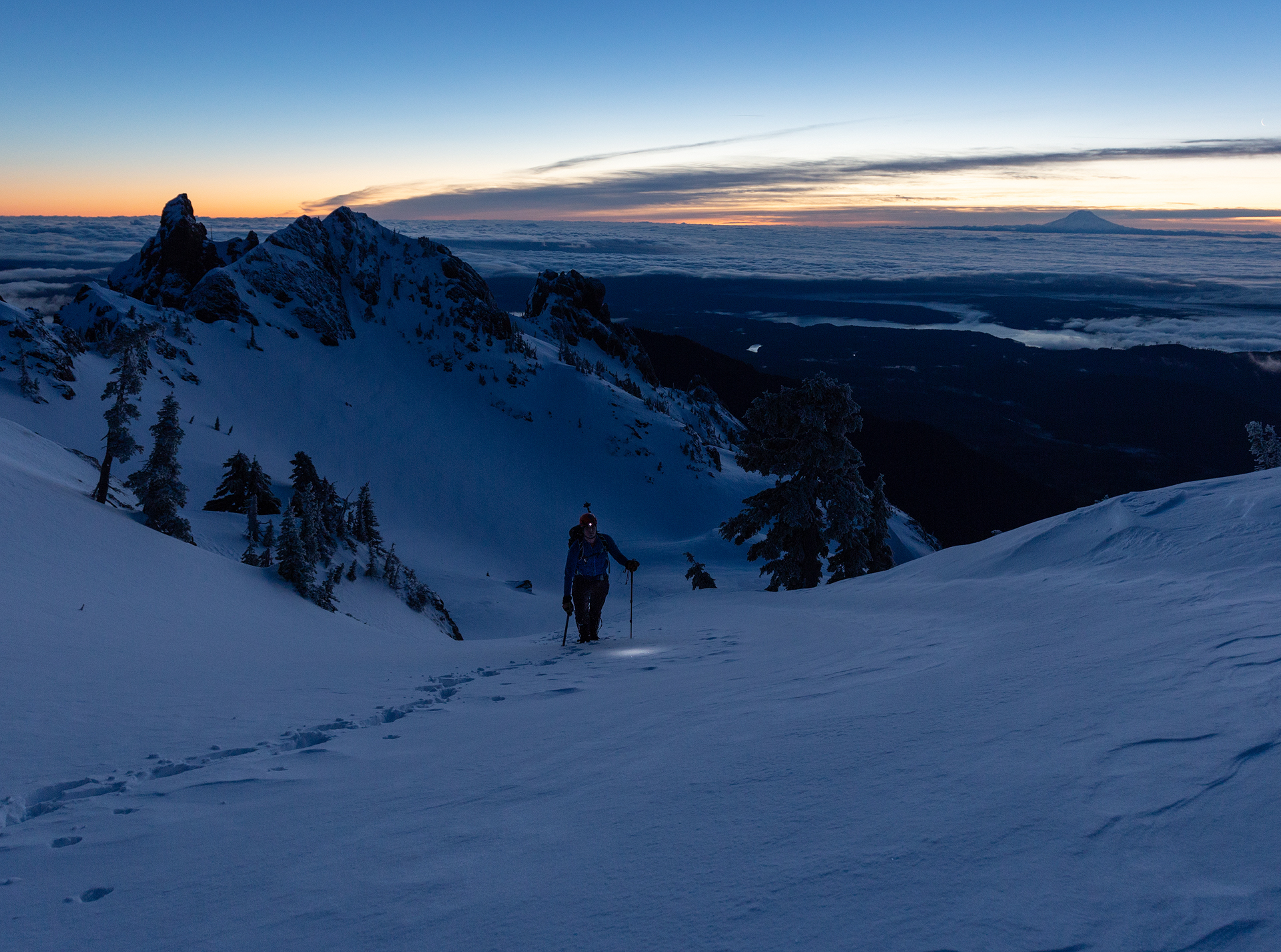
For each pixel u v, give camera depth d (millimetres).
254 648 13344
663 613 15195
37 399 111375
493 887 1818
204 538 50031
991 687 2947
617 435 197375
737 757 2605
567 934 1479
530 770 3074
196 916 1939
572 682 6215
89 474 36938
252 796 3307
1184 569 5953
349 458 161375
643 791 2416
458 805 2674
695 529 167875
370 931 1669
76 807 3346
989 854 1450
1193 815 1429
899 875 1449
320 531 52844
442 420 189625
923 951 1141
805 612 10461
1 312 119625
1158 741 1861
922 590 9578
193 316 188000
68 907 2143
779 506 32781
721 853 1764
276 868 2242
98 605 13930
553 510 164000
